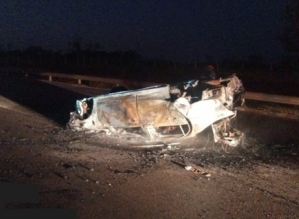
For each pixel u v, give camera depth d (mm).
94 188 7812
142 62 40625
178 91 11320
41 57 51375
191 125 10766
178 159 9719
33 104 16844
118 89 13984
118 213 6805
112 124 11609
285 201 7570
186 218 6711
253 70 30547
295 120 14609
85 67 39406
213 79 11828
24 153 9891
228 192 7855
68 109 15773
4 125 12797
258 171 9102
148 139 11172
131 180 8297
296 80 25422
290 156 10312
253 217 6852
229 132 10898
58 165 9070
